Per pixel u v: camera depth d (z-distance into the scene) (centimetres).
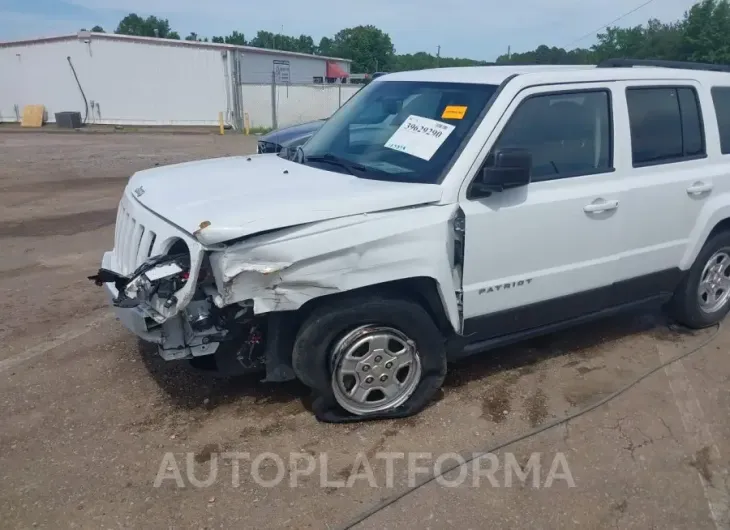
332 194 362
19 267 700
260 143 1042
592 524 314
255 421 394
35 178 1369
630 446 375
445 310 389
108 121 3412
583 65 496
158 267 347
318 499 326
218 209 346
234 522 310
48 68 3388
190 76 3278
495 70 452
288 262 335
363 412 389
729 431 392
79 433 380
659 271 482
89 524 308
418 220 365
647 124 459
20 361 469
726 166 505
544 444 376
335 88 3173
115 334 516
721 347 505
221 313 359
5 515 313
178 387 432
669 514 322
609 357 486
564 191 415
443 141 395
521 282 410
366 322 371
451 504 325
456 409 410
